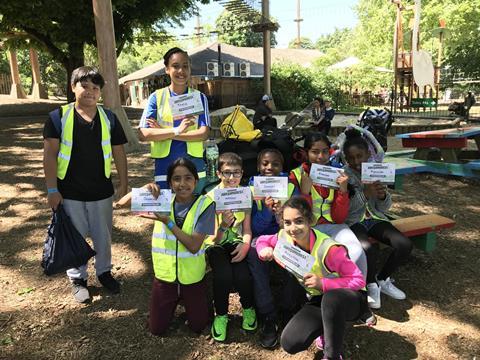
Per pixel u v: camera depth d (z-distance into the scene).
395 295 3.30
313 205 3.24
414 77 18.52
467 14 27.61
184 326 3.02
